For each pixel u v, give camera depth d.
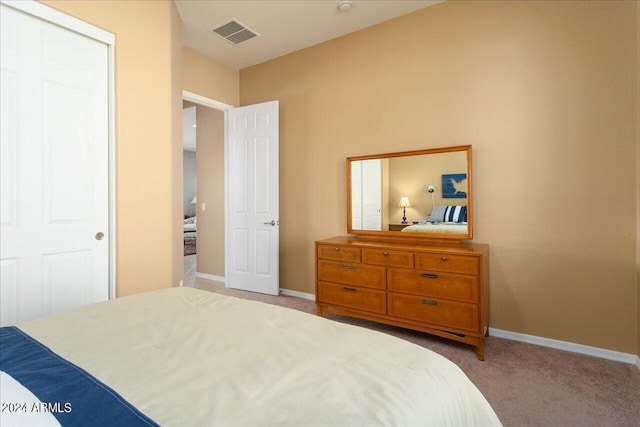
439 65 2.75
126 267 2.29
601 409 1.64
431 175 2.77
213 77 3.75
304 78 3.53
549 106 2.33
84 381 0.77
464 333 2.24
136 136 2.34
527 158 2.41
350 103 3.22
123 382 0.78
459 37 2.66
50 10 1.90
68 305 2.03
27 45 1.85
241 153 3.90
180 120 2.89
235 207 3.96
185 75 3.44
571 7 2.25
